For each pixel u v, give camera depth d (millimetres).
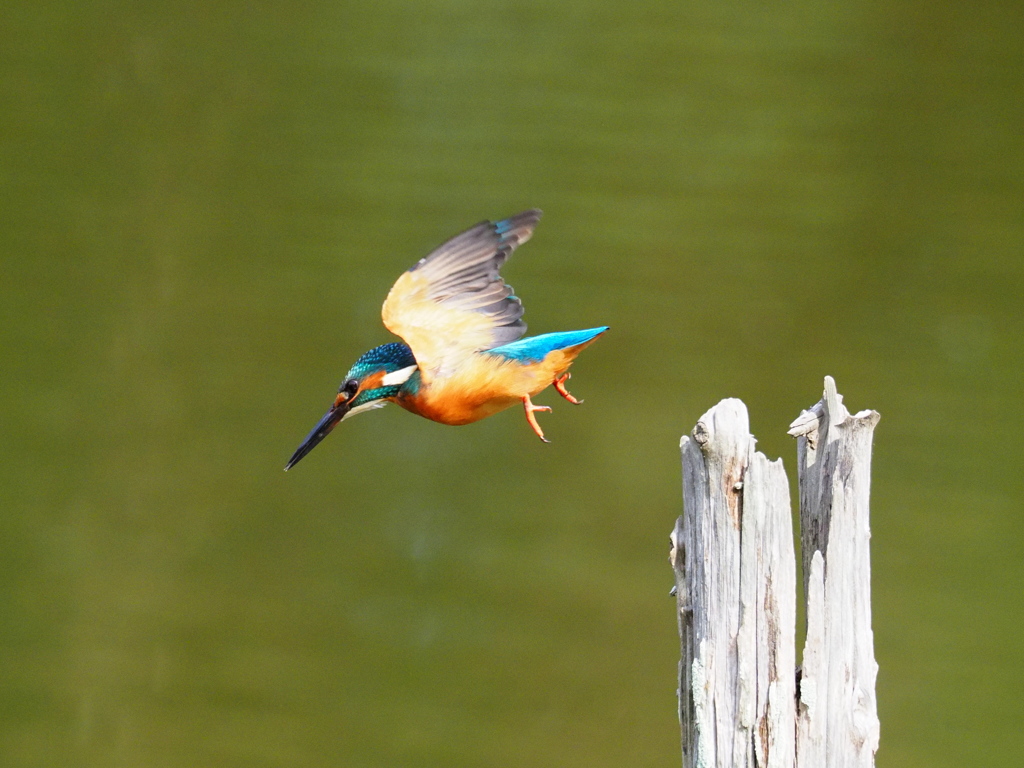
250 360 14617
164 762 11758
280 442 14016
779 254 15477
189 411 14281
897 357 14844
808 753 5066
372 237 15430
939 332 15047
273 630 12766
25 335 14797
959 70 17375
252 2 17547
